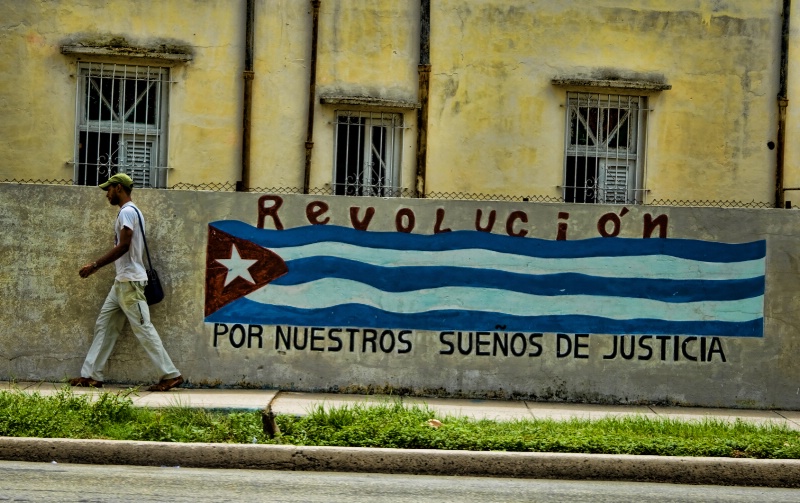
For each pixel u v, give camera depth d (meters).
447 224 10.37
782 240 10.48
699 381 10.43
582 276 10.39
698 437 8.39
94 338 10.04
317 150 14.66
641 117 15.23
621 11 15.07
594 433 8.24
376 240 10.38
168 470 7.38
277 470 7.55
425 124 14.73
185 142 14.48
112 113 14.44
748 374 10.44
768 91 15.29
